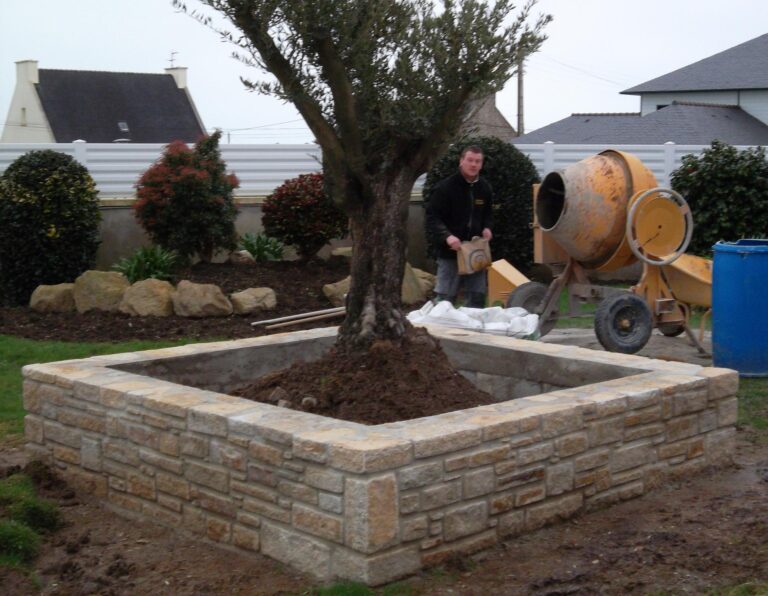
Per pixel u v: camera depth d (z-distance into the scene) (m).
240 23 5.38
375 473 4.37
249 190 15.29
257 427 4.83
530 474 5.06
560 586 4.53
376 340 6.05
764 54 34.69
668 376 6.08
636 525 5.26
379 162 6.07
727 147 14.19
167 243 13.13
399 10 5.84
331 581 4.54
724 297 8.52
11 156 14.16
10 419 7.77
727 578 4.58
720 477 6.07
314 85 5.73
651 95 36.09
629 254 9.55
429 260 15.48
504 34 5.90
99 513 5.73
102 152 14.42
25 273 12.99
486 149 14.42
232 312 11.75
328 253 15.07
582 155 16.02
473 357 7.37
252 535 4.92
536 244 9.97
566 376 6.77
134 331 11.07
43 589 4.74
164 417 5.35
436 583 4.54
